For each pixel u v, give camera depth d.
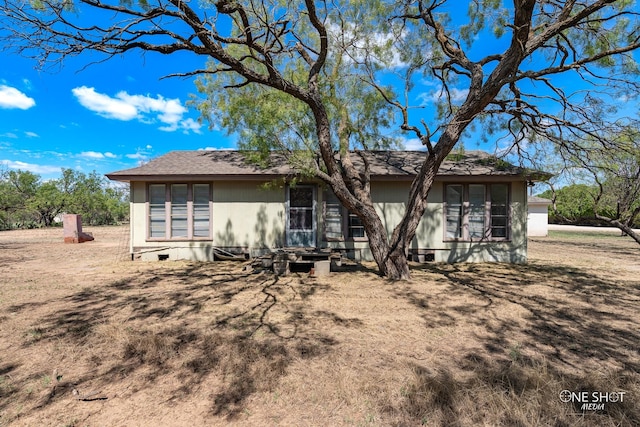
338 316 4.77
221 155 11.63
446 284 6.87
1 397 2.68
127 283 6.87
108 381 2.93
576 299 5.72
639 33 5.98
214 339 3.81
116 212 32.16
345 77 7.51
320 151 7.48
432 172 7.21
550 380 2.89
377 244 7.55
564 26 5.73
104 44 4.84
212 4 4.89
